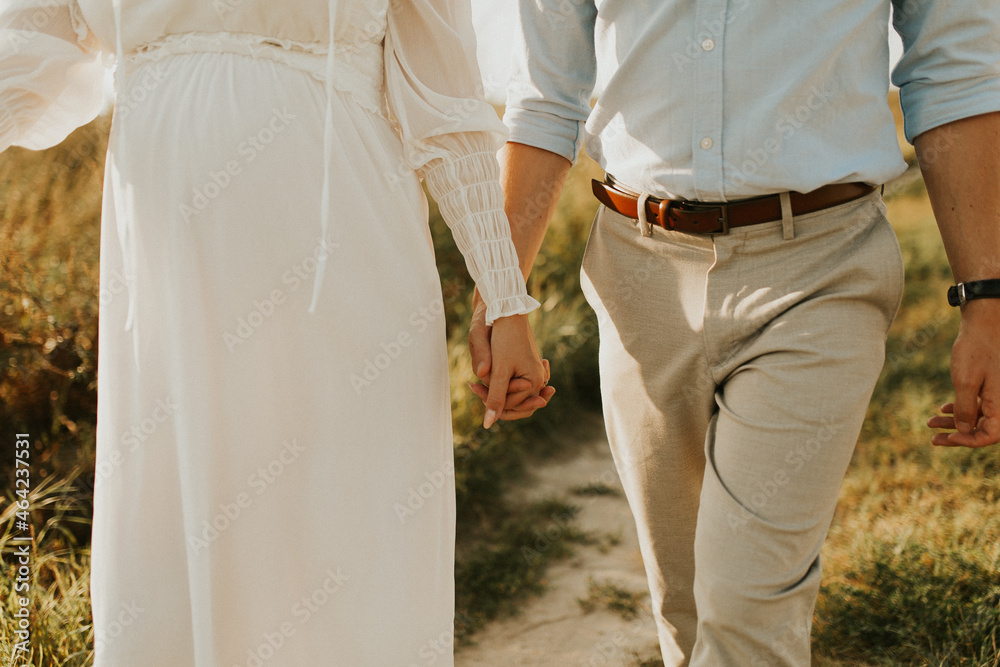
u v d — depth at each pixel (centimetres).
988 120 149
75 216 364
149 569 156
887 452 368
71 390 309
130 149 148
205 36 148
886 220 158
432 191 166
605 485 379
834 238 153
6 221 339
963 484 326
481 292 166
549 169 183
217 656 150
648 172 163
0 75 146
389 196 157
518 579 297
